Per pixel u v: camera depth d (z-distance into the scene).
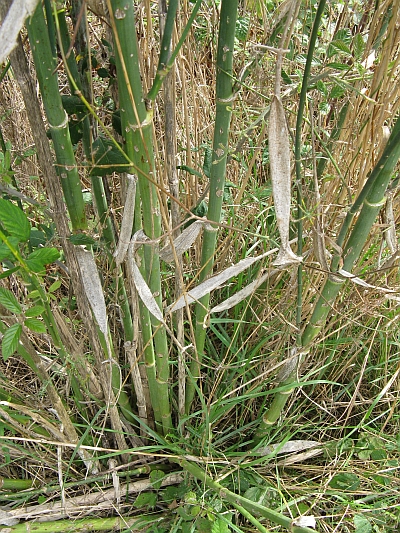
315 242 0.90
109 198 1.03
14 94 1.26
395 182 0.87
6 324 0.92
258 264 1.32
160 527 1.13
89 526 1.11
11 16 0.48
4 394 1.11
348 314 1.19
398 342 1.33
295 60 1.09
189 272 1.33
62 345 0.99
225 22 0.69
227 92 0.75
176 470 1.25
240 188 1.29
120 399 1.18
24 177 1.33
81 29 0.74
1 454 1.16
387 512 1.14
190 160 1.18
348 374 1.42
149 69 0.94
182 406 1.22
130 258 0.86
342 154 1.12
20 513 1.09
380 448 1.24
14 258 0.69
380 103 0.89
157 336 1.00
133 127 0.67
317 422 1.34
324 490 1.18
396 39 0.83
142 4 0.88
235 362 1.27
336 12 1.23
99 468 1.22
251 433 1.32
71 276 0.88
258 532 1.13
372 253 1.27
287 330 1.14
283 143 0.68
